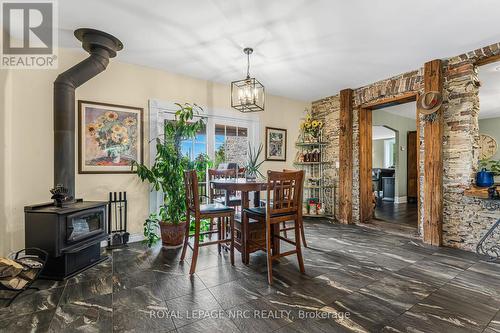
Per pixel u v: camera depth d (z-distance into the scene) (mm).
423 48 3027
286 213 2457
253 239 2797
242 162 4555
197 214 2494
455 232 3238
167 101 3756
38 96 2844
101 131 3248
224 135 4398
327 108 5176
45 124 2891
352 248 3195
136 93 3521
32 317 1736
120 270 2520
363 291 2105
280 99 5105
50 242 2256
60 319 1716
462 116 3186
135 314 1774
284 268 2568
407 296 2027
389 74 3865
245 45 2961
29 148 2764
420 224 3670
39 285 2189
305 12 2326
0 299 1954
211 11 2318
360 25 2535
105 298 1988
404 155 7211
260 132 4781
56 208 2389
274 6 2242
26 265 2135
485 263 2719
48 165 2906
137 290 2113
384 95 4098
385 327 1639
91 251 2627
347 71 3750
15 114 2656
